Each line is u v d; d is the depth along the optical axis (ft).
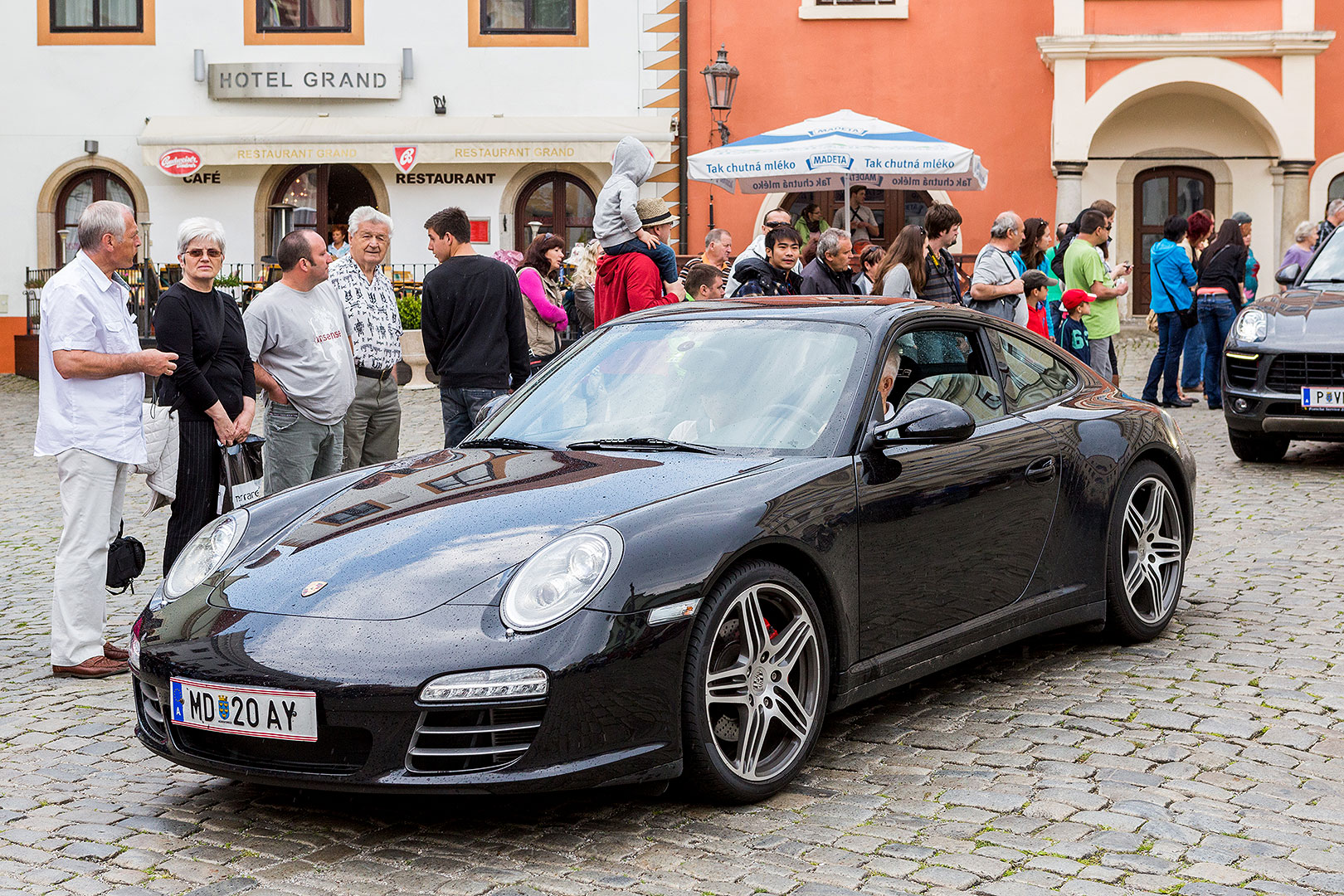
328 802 12.98
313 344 21.72
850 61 64.95
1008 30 64.18
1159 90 63.52
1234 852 11.32
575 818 12.34
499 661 11.14
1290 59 61.05
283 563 12.76
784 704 12.91
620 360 15.98
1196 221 43.60
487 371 24.35
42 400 17.84
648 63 65.67
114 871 11.51
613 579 11.64
